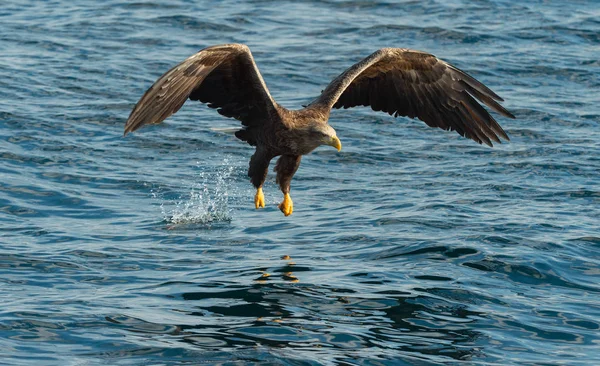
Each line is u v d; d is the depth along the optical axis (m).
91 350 10.16
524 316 11.27
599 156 18.06
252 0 28.44
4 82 21.52
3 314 11.02
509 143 18.97
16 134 18.64
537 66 23.36
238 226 14.79
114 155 18.06
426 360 10.05
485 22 26.34
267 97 11.69
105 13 26.91
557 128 19.72
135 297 11.73
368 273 12.55
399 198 15.99
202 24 26.05
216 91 12.20
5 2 27.88
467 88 12.65
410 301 11.62
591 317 11.27
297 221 14.98
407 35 25.34
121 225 14.71
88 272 12.62
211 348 10.22
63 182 16.55
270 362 9.88
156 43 24.62
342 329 10.77
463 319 11.12
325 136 11.81
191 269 12.83
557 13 27.14
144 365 9.81
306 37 25.23
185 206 15.70
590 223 14.51
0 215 14.88
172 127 19.72
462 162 17.95
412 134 19.66
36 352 10.09
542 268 12.70
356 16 26.95
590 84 22.44
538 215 14.89
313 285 12.12
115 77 22.23
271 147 12.27
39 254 13.22
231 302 11.56
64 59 23.27
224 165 17.88
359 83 13.24
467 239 13.73
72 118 19.70
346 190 16.55
